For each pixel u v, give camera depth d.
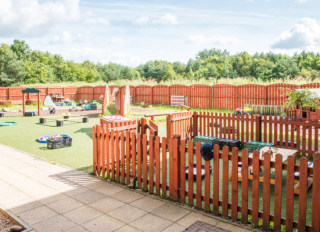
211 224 4.55
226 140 9.98
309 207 5.19
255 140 9.81
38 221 4.70
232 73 68.06
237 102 23.53
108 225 4.55
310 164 6.60
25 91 20.27
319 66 64.81
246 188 4.54
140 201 5.48
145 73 84.69
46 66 74.94
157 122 16.27
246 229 4.40
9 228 4.53
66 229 4.44
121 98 17.92
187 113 11.06
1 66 50.91
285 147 9.24
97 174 7.04
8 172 7.34
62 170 7.49
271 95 21.55
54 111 22.03
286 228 4.21
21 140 11.54
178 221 4.66
